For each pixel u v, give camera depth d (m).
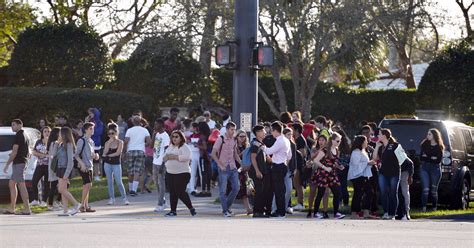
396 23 71.56
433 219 35.75
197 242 22.78
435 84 70.25
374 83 115.06
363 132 39.75
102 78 73.81
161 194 37.22
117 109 68.12
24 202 35.88
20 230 26.36
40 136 40.66
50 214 35.81
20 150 35.69
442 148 38.84
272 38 73.44
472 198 50.19
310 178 35.97
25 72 73.25
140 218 33.28
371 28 71.31
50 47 72.81
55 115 67.62
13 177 35.75
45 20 82.44
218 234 25.23
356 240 24.14
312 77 75.38
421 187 39.41
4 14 91.12
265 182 34.66
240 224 29.72
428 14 71.75
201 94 75.44
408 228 29.52
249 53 38.34
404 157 35.16
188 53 74.00
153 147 40.41
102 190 46.62
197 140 45.06
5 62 96.62
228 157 35.22
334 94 81.19
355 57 75.00
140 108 69.38
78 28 73.62
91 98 67.44
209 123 49.62
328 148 35.12
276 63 76.31
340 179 39.28
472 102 69.12
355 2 70.69
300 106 75.81
